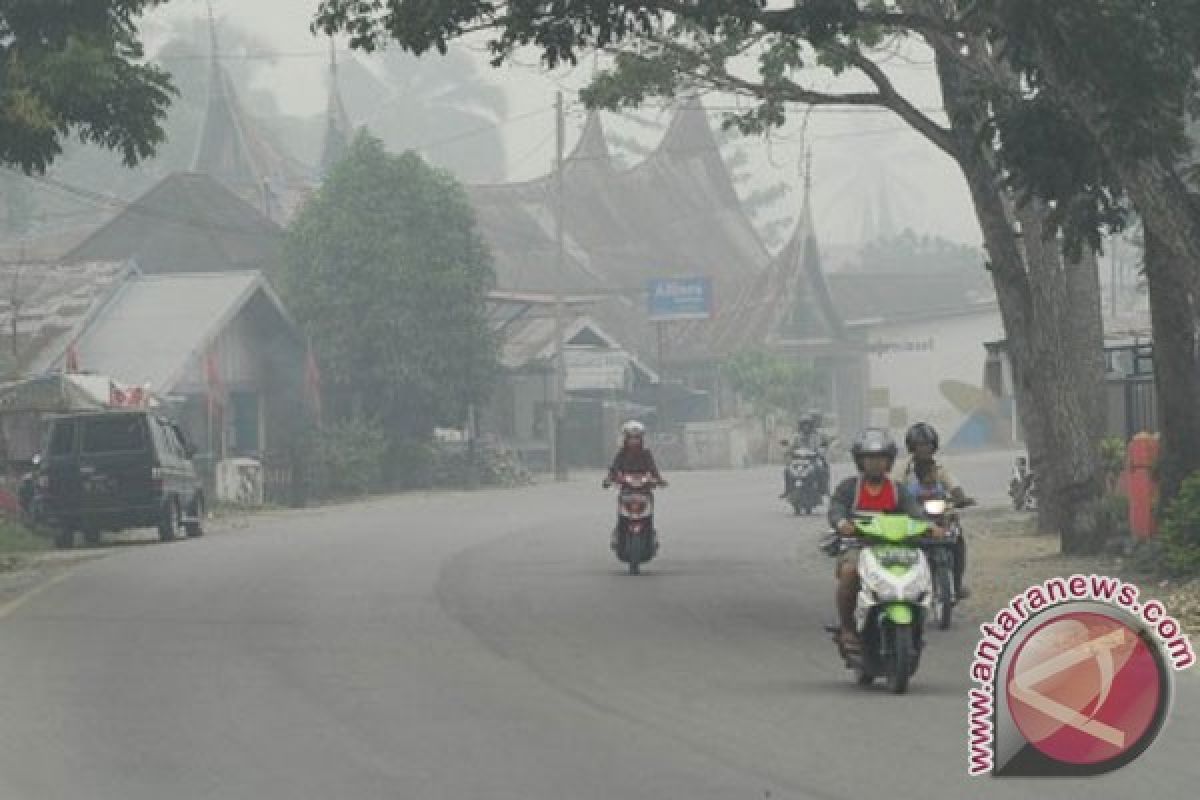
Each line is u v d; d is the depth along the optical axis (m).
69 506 101.38
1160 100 53.81
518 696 42.34
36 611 62.28
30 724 39.28
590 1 57.84
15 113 76.25
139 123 80.06
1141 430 100.00
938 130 76.62
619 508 75.81
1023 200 59.56
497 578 73.38
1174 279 66.81
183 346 160.00
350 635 54.44
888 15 59.12
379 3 60.25
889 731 37.12
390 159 176.88
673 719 38.91
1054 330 76.75
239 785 32.47
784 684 44.00
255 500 146.12
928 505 42.62
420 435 180.75
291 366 179.38
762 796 30.84
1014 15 53.31
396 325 174.25
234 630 56.00
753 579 73.12
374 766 33.97
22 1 76.44
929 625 55.38
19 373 145.38
